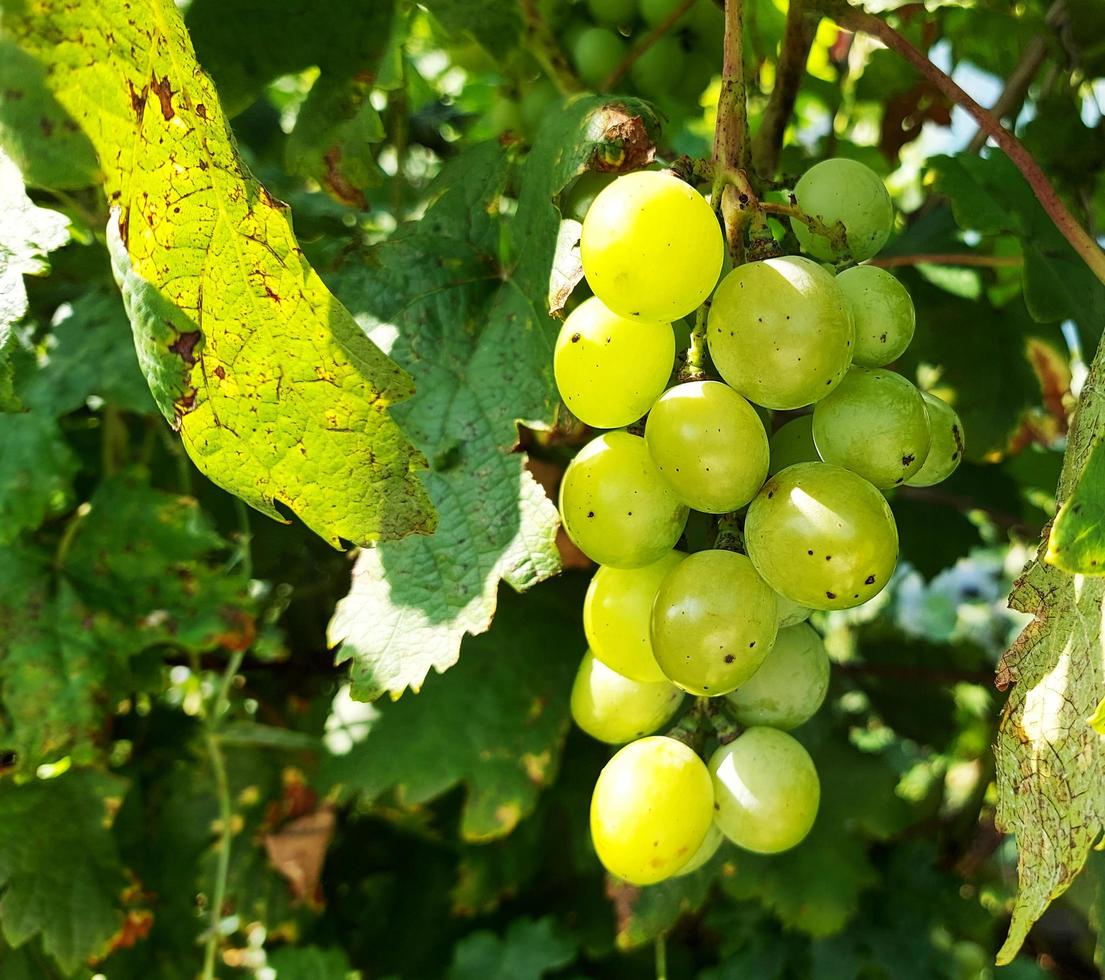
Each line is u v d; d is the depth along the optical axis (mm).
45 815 217
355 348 126
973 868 289
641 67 210
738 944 269
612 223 123
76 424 241
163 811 244
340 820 276
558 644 225
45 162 159
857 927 268
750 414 131
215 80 186
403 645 151
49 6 121
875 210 152
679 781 141
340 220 216
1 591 202
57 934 214
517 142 183
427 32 296
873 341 142
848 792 250
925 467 154
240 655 229
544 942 259
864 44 285
